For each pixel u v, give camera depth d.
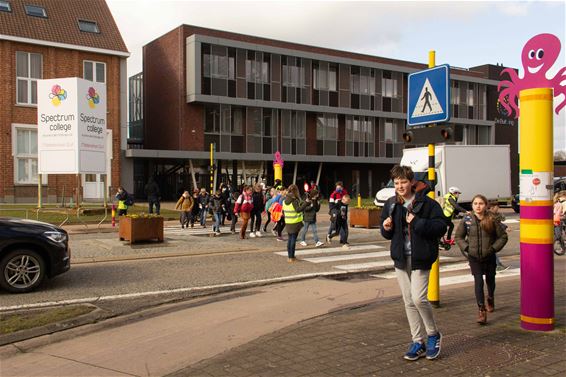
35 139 29.53
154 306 7.70
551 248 5.80
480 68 49.09
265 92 37.12
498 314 6.61
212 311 7.31
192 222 19.50
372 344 5.38
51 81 18.61
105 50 31.12
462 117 46.47
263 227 19.47
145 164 37.69
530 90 5.85
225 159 35.50
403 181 4.91
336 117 40.69
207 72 34.72
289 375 4.56
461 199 26.05
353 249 14.00
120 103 32.06
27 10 30.05
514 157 49.94
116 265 11.10
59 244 8.66
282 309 7.35
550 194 5.78
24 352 5.60
